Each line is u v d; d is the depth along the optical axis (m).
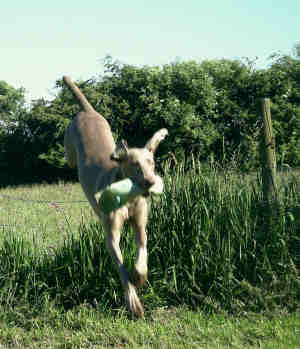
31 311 5.75
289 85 21.78
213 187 6.45
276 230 6.16
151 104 21.17
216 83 23.09
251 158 6.95
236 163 6.80
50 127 24.00
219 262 6.05
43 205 14.15
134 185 4.16
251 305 5.88
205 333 5.17
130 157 4.26
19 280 6.04
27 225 8.95
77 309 5.80
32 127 24.97
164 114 20.55
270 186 6.37
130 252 6.00
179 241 6.19
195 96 21.64
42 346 5.04
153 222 6.33
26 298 5.91
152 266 6.15
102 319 5.57
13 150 26.00
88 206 12.68
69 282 6.10
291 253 6.24
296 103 22.20
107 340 5.11
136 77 22.55
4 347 5.07
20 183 25.78
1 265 6.10
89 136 5.58
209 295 5.98
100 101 22.34
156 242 6.20
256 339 5.05
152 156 4.38
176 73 22.03
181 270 6.12
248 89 22.36
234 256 6.21
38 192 18.66
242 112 20.84
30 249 6.30
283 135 20.09
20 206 14.05
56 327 5.50
